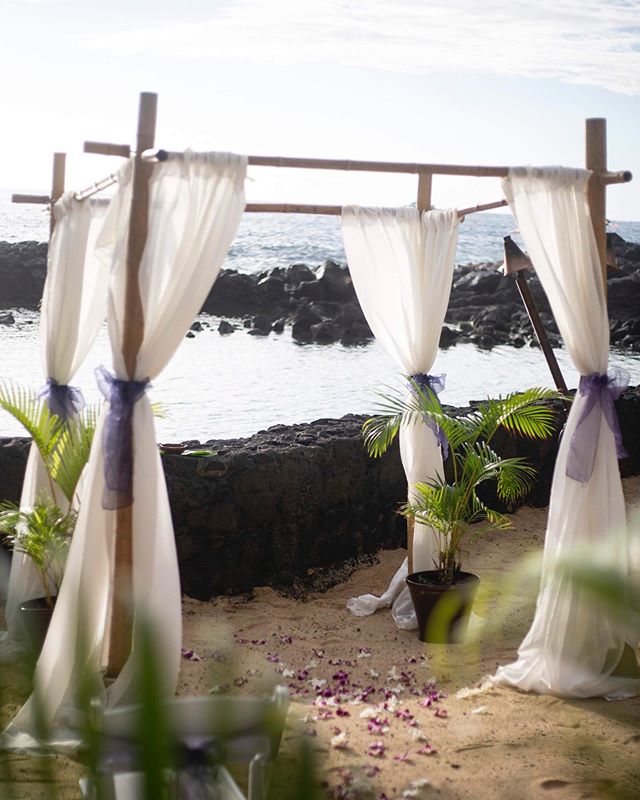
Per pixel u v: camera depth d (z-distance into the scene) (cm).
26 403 511
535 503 824
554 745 401
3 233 5175
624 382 481
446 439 571
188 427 1154
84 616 129
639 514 230
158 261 440
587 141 482
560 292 475
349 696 461
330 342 2197
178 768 219
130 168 446
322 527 660
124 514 439
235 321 2573
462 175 477
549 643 468
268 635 557
